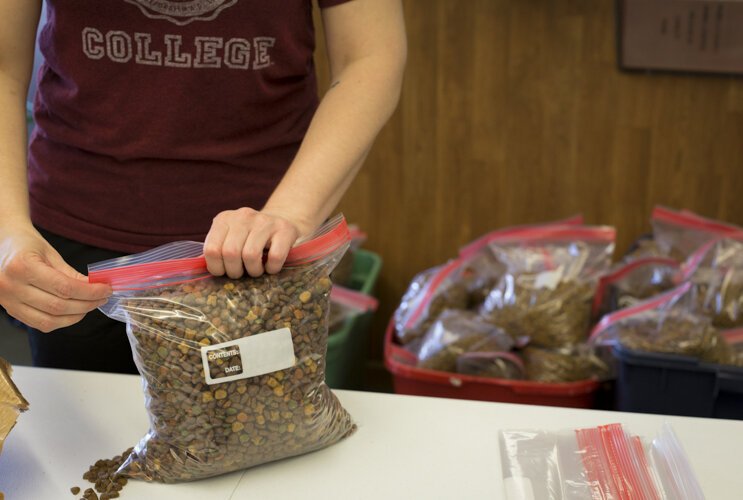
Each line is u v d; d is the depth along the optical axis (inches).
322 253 34.4
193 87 39.4
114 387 40.8
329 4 38.9
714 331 60.0
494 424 37.4
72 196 42.7
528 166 80.9
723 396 57.9
